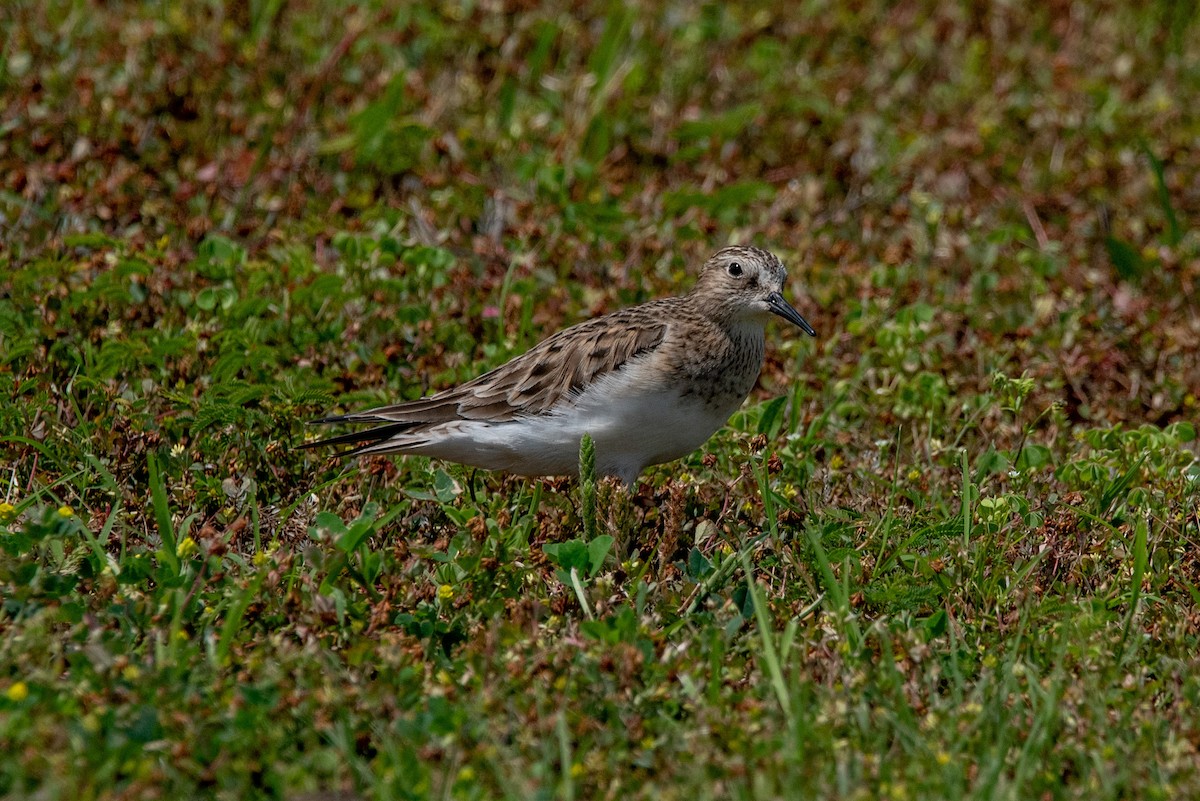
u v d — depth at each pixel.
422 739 8.34
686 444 11.90
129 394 12.68
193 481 11.38
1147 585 10.89
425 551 10.17
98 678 8.40
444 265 14.53
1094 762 8.52
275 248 14.87
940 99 20.61
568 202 16.36
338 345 13.62
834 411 13.52
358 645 9.06
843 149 18.58
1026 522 11.40
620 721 8.72
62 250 14.45
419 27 19.88
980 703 9.03
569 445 11.66
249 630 9.51
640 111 19.12
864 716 8.77
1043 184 18.69
